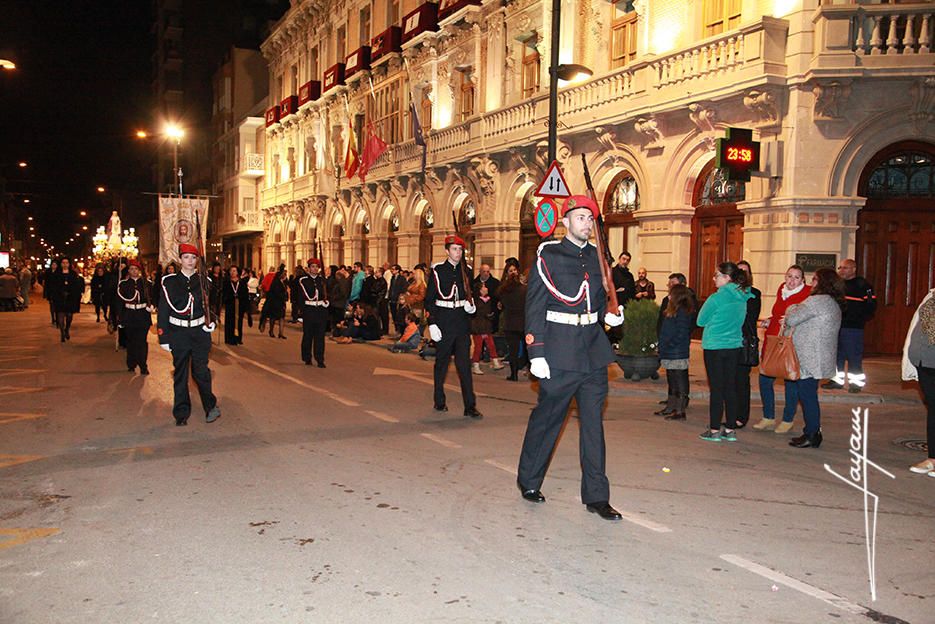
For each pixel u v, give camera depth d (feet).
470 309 31.94
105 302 71.82
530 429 19.83
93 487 20.56
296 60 146.30
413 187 98.94
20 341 64.80
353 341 67.67
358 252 119.85
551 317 19.20
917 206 48.24
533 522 18.20
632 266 63.05
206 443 26.07
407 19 98.58
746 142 46.98
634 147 59.98
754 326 29.89
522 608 13.47
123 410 32.22
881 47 46.24
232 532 17.11
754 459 25.36
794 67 46.93
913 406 36.99
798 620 13.28
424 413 32.32
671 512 19.24
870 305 38.93
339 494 20.13
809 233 47.24
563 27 69.15
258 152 168.86
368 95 113.19
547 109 68.80
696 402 37.52
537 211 43.34
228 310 63.62
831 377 27.20
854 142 46.85
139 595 13.80
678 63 54.08
